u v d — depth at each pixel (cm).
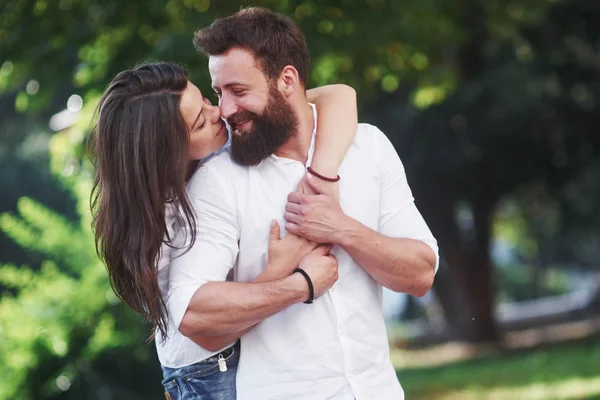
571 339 2180
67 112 1305
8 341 959
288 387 387
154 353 996
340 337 391
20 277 1015
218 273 387
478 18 1698
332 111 412
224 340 390
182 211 391
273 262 384
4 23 1041
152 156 382
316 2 991
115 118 386
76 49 1038
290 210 387
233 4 964
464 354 2236
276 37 386
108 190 388
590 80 1956
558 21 1944
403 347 2645
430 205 2128
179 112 384
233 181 392
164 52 913
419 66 1219
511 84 1895
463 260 2303
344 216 388
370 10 1038
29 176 2534
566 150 1997
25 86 1104
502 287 4619
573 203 2292
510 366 1652
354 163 404
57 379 959
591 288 3347
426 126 1920
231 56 381
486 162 1986
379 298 408
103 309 979
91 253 1010
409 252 397
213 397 401
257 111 383
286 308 388
